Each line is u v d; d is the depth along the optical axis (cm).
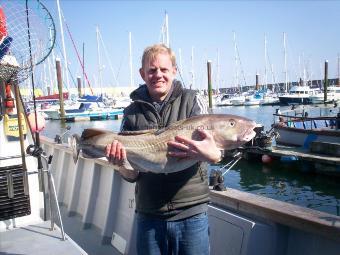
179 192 239
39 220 425
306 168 1341
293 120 1703
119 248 457
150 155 248
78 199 606
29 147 387
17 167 408
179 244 241
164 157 244
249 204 318
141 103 263
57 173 741
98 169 552
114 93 4944
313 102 4478
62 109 3111
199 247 238
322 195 1123
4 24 328
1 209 401
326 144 1330
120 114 3700
